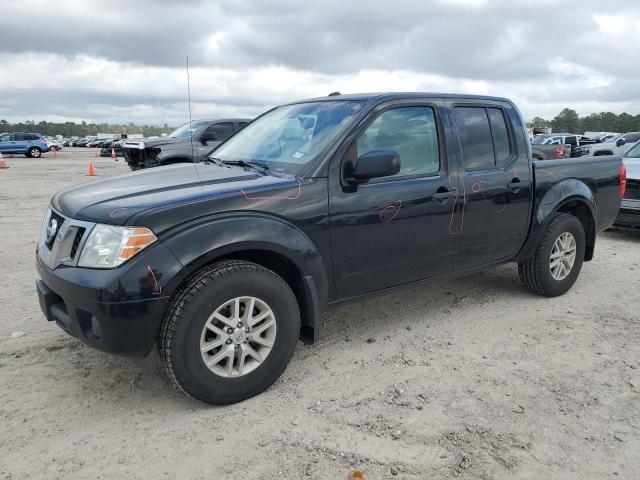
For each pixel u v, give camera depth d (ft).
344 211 11.22
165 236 9.23
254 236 9.86
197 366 9.50
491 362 11.98
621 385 10.95
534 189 15.19
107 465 8.45
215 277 9.48
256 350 10.44
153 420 9.70
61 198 11.12
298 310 10.75
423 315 14.92
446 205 12.94
